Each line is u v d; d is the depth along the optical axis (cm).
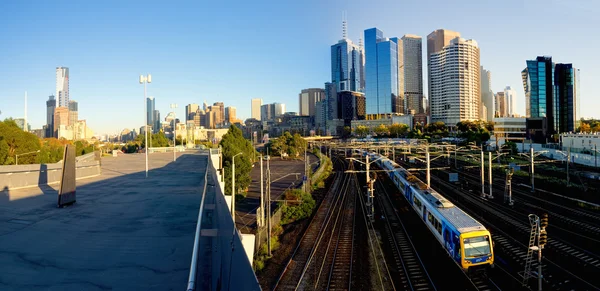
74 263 612
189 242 734
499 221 3072
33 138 4988
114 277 551
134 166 3159
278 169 7638
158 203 1186
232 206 2792
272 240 2758
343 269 2194
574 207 3478
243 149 5981
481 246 1977
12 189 1543
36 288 515
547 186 4428
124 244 718
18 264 609
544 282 1841
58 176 1864
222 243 629
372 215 3266
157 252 674
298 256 2452
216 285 571
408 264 2214
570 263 2073
